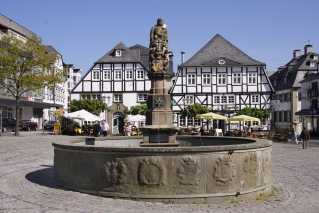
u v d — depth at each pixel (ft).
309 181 36.99
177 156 26.09
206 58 149.79
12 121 135.95
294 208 25.41
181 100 148.15
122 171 26.55
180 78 148.56
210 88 147.84
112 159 26.99
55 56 107.34
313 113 144.05
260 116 135.33
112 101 160.15
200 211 23.76
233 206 25.57
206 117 104.83
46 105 170.30
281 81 194.80
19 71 102.78
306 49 198.90
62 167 30.81
